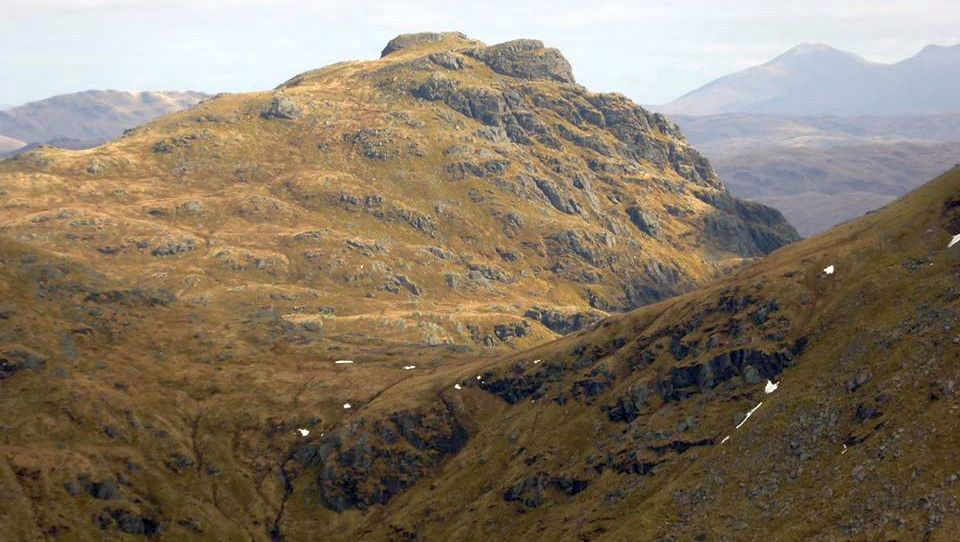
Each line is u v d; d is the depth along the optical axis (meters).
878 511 143.50
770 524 157.25
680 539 167.25
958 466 140.62
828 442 166.50
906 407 158.25
